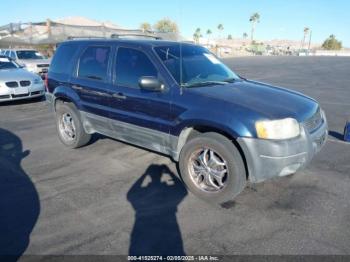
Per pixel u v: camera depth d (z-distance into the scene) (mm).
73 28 21672
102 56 4914
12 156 5328
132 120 4434
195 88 3980
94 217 3426
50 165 4914
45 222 3330
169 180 4324
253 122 3365
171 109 3928
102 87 4770
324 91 12891
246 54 70625
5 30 23078
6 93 9453
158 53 4305
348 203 3686
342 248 2895
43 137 6453
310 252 2844
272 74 20391
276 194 3902
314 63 32750
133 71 4438
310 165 4824
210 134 3689
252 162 3410
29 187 4152
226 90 3998
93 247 2928
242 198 3809
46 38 21375
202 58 4750
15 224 3293
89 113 5137
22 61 15727
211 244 2965
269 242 2984
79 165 4898
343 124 7523
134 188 4105
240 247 2918
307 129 3607
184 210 3562
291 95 4180
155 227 3234
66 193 3984
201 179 3896
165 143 4164
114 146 5738
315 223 3283
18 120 7984
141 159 5086
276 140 3344
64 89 5457
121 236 3088
